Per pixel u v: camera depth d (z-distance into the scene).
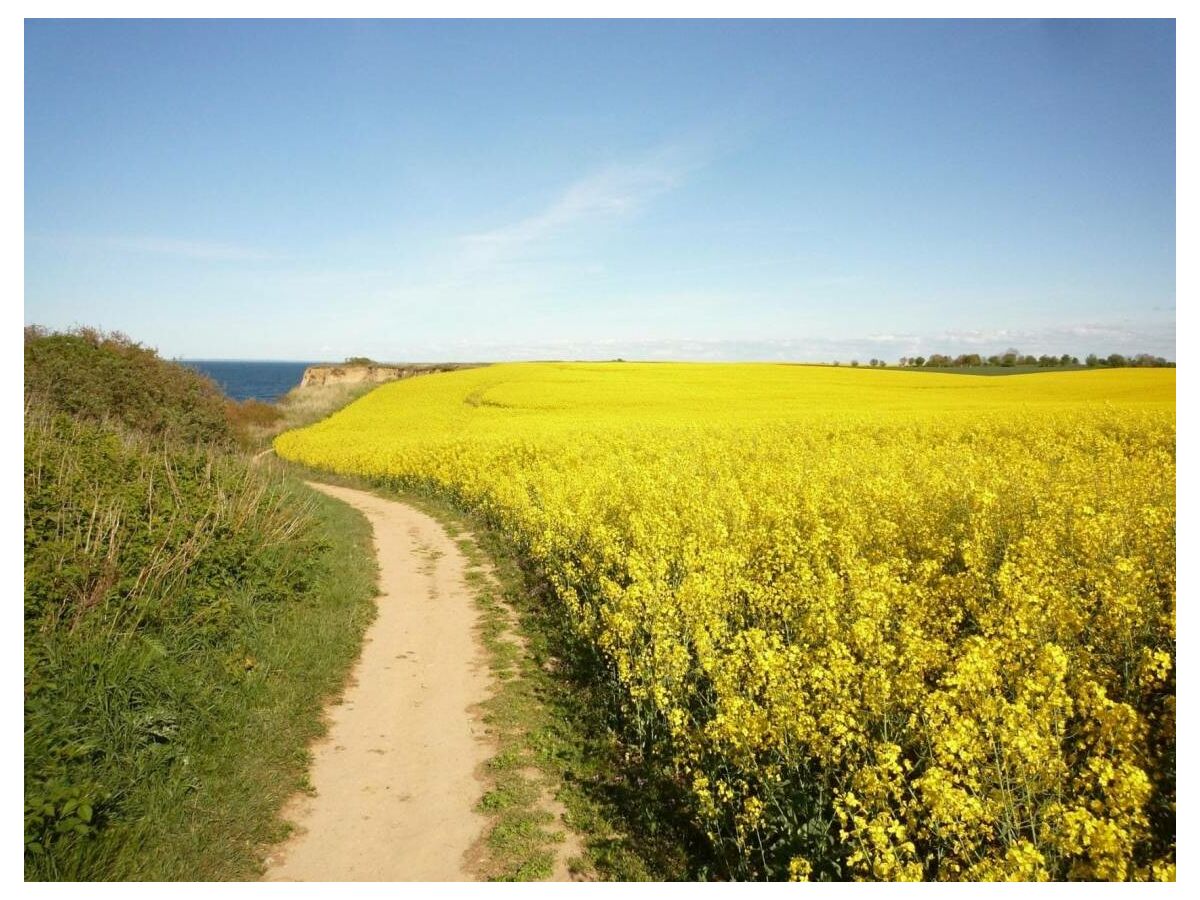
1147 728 4.90
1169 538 8.52
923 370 78.94
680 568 9.91
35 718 5.89
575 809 6.34
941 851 4.45
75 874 4.96
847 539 9.98
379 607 12.02
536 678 9.09
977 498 10.79
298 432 46.94
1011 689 5.93
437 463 26.12
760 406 43.34
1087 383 54.03
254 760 6.83
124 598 8.12
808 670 6.18
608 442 26.36
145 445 14.19
